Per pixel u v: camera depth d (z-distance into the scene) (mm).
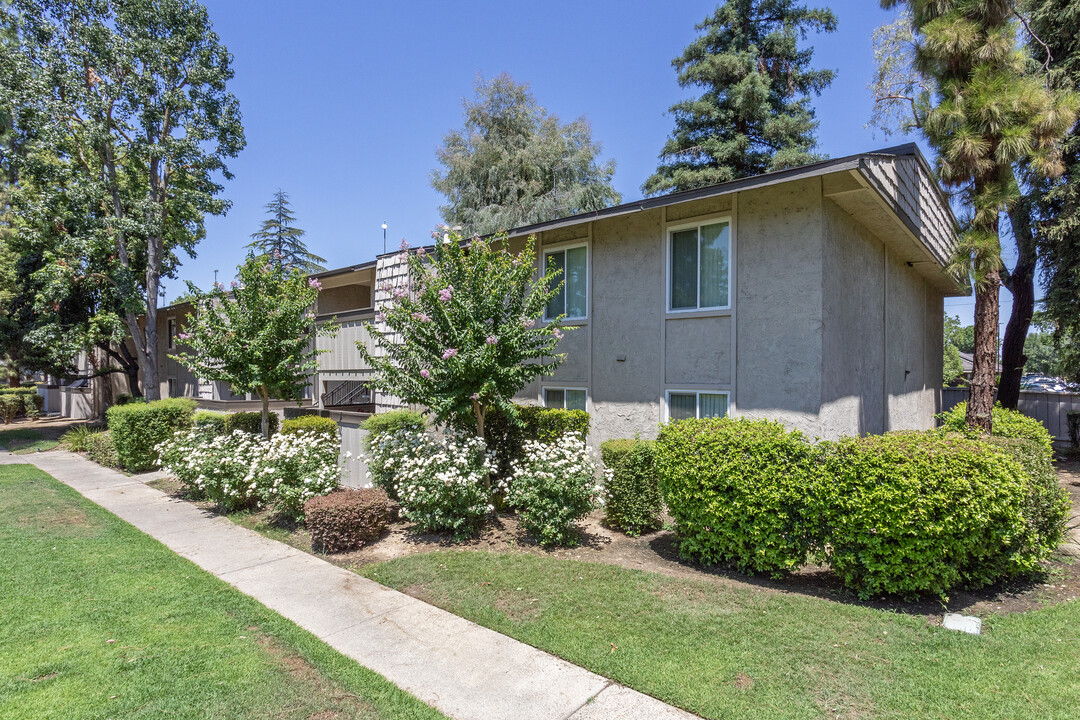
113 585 5195
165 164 17562
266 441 8578
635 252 8781
